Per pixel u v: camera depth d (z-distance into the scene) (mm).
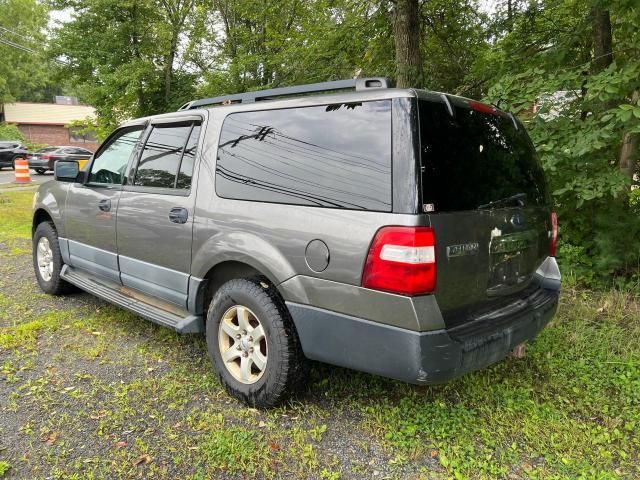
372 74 8031
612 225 4867
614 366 3367
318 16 9820
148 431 2559
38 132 37000
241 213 2797
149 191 3445
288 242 2549
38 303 4590
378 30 7953
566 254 5168
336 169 2424
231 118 3037
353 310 2311
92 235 4043
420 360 2146
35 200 4930
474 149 2545
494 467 2318
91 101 15281
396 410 2771
